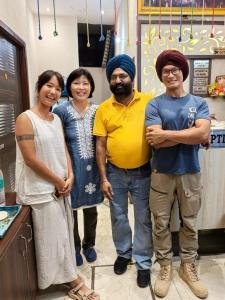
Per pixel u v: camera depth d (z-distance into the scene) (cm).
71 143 189
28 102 316
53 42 512
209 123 158
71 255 174
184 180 166
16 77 293
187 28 311
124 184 184
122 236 195
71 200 192
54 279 167
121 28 437
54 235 161
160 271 186
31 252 156
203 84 321
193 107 160
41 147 154
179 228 194
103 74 611
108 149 182
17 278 130
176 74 158
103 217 291
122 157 176
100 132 182
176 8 306
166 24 309
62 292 179
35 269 163
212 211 212
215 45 317
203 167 204
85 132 190
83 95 187
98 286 185
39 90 157
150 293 177
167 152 164
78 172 191
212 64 319
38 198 155
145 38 310
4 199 163
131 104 175
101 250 230
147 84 316
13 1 262
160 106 163
